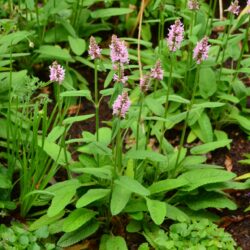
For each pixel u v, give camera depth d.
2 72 1.36
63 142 1.12
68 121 1.07
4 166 1.25
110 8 1.60
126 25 1.70
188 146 1.38
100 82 1.57
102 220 1.15
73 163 1.20
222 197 1.17
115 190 1.08
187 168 1.20
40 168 1.15
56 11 1.47
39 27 1.51
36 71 1.56
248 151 1.36
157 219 1.04
